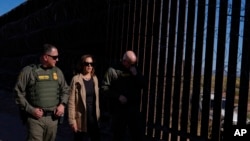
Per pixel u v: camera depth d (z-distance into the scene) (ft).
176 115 22.16
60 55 38.81
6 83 61.72
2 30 64.03
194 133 20.79
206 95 20.30
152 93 24.07
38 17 46.60
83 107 19.40
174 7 22.93
